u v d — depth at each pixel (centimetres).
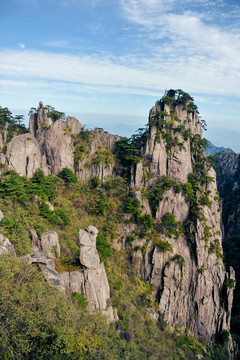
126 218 7700
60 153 8375
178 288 7288
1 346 2472
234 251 11856
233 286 7588
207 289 7381
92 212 7650
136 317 5525
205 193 8412
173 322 7150
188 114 9262
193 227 7738
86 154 8794
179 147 8506
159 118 8606
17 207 5659
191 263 7550
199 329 7238
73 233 6162
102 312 4459
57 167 8394
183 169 8400
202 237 7619
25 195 6088
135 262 7325
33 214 5816
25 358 2662
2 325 2492
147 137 8431
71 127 9006
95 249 4556
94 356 3288
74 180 8275
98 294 4444
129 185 8294
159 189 7888
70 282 4347
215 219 8281
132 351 4159
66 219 6425
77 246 5553
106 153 8894
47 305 2992
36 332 2625
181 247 7569
